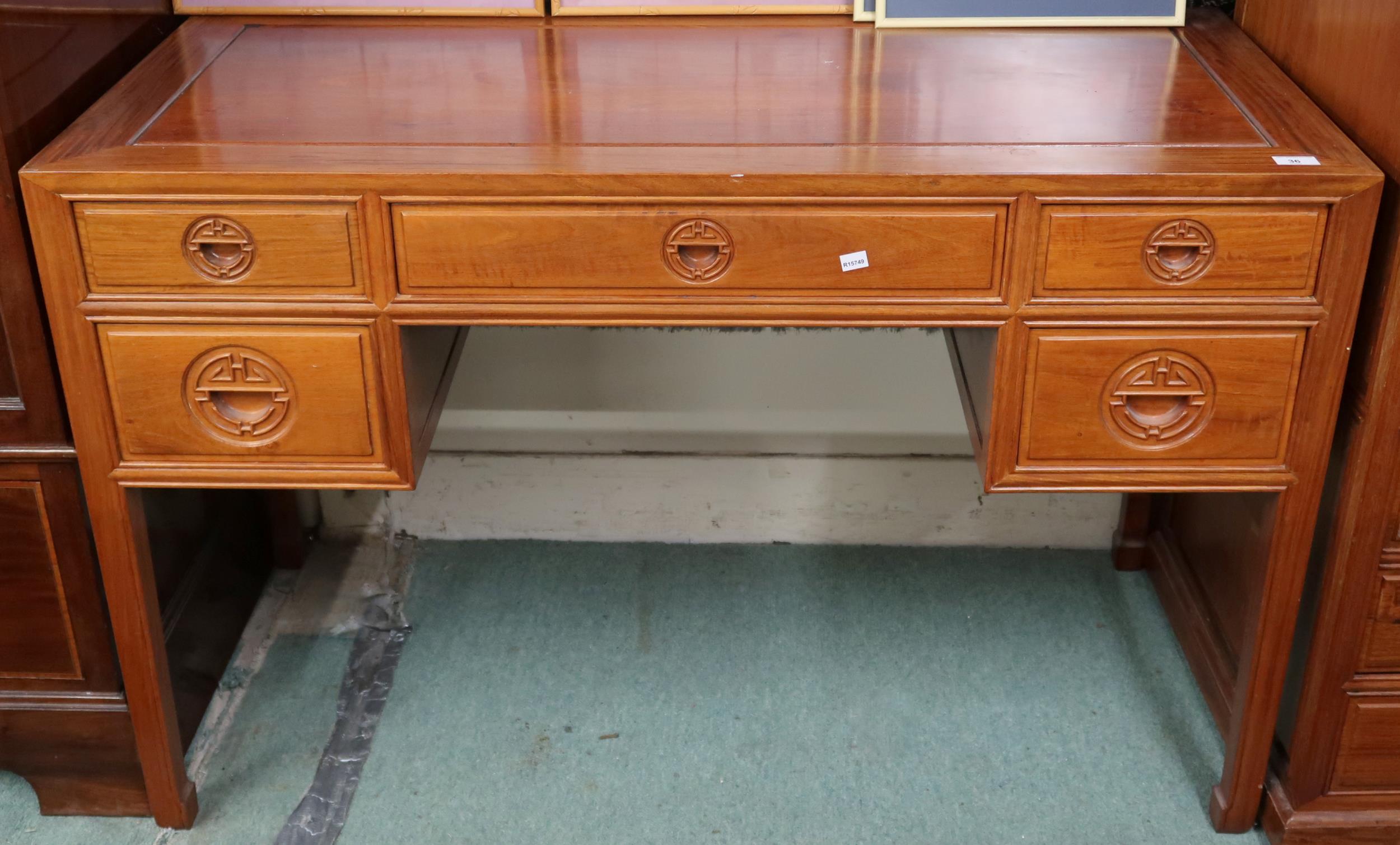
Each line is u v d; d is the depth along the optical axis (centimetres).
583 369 213
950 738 183
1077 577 218
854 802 172
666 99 151
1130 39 169
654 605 210
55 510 153
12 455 149
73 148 136
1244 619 175
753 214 135
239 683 194
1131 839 166
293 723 186
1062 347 141
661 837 166
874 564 220
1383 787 162
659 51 167
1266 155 135
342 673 196
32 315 142
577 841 166
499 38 172
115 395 144
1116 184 132
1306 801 163
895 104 149
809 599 212
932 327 157
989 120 144
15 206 137
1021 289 138
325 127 143
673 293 140
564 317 141
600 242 137
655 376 213
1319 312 137
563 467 220
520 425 218
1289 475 146
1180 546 206
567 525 225
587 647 201
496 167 134
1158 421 145
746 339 210
